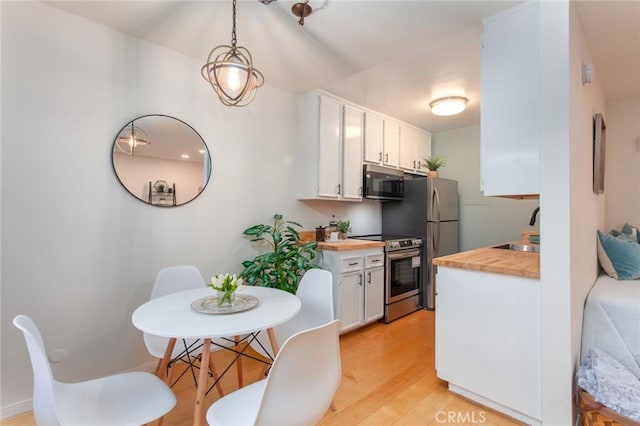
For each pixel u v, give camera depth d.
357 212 3.93
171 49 2.34
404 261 3.56
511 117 1.81
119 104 2.12
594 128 2.21
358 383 2.10
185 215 2.43
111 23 2.02
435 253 3.83
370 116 3.60
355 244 3.00
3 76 1.73
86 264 1.99
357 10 1.81
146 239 2.24
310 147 3.12
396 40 2.13
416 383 2.10
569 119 1.50
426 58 2.38
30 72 1.80
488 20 1.89
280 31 2.05
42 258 1.84
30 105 1.81
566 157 1.50
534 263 1.87
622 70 2.44
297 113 3.22
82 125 1.97
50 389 1.01
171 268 2.05
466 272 1.92
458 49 2.25
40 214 1.84
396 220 4.08
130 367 2.16
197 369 2.27
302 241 3.06
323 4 1.75
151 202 2.25
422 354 2.55
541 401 1.59
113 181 2.09
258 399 1.25
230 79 1.54
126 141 2.14
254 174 2.85
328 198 3.17
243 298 1.68
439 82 2.83
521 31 1.77
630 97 2.98
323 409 1.12
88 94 2.00
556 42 1.52
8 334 1.75
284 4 1.77
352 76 2.72
